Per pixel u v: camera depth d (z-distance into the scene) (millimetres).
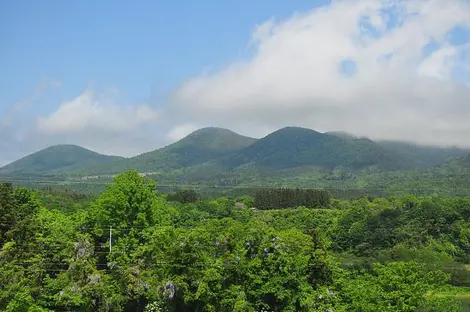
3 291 39469
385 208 116375
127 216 61875
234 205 150875
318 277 48688
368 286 43375
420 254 82625
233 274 43438
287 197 168125
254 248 45188
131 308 47562
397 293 40281
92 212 64812
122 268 47000
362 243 102625
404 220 106438
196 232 45406
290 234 51625
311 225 123500
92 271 44719
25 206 69562
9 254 45062
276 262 43562
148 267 48062
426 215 104750
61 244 50500
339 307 44062
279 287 42781
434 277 44344
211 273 41531
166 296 41688
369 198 165000
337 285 48875
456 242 98625
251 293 42625
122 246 55875
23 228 51594
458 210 106125
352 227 108625
